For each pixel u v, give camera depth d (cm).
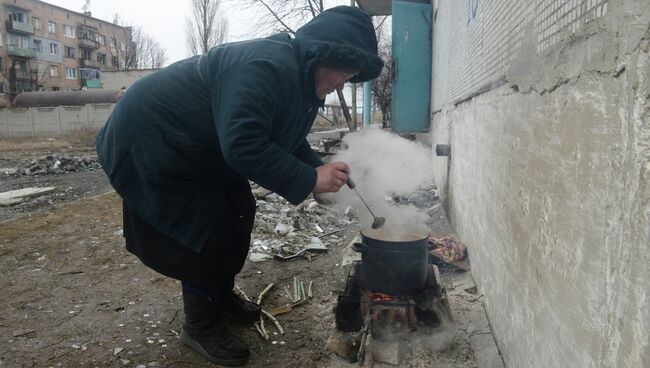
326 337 273
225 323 289
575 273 140
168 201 224
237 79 197
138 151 217
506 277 228
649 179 99
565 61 149
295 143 235
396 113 862
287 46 207
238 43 213
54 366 245
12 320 297
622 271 111
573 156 142
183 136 215
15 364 246
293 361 250
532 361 182
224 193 246
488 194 279
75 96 3216
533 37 187
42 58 5441
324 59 198
